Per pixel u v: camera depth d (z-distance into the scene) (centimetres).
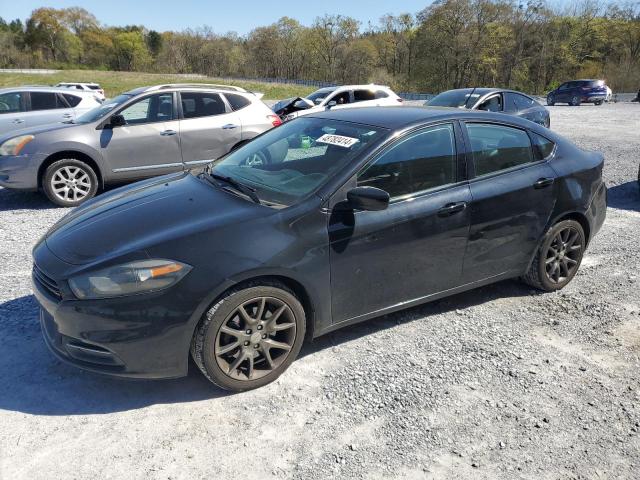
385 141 335
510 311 405
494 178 377
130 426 267
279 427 269
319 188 313
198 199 327
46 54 10412
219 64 8944
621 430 274
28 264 485
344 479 236
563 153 427
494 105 1142
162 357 274
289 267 291
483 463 248
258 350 298
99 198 371
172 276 268
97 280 266
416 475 239
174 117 764
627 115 2338
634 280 468
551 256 427
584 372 326
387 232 326
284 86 6328
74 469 238
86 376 309
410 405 289
